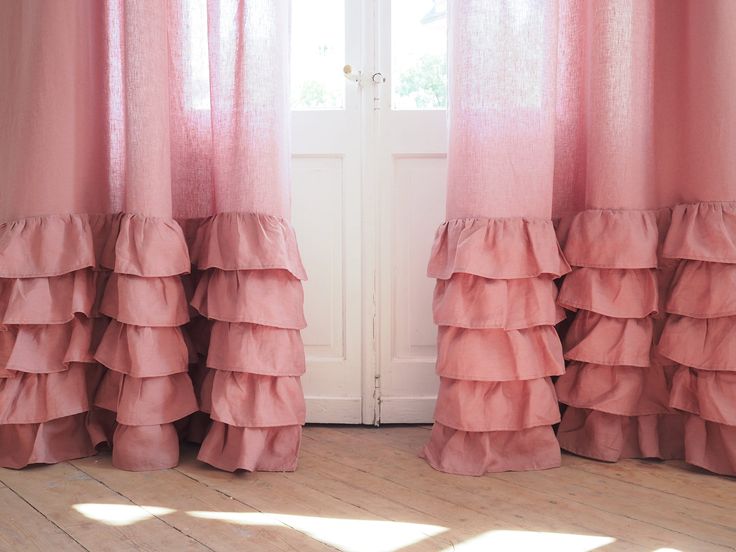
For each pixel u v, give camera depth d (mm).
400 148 2039
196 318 1859
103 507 1432
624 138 1704
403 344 2074
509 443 1702
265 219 1677
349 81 2035
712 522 1361
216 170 1749
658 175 1803
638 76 1711
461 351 1654
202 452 1677
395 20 2053
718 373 1650
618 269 1707
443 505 1447
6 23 1756
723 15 1643
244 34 1687
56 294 1688
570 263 1739
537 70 1689
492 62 1678
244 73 1685
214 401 1639
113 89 1838
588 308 1700
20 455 1684
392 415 2064
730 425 1611
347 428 2043
